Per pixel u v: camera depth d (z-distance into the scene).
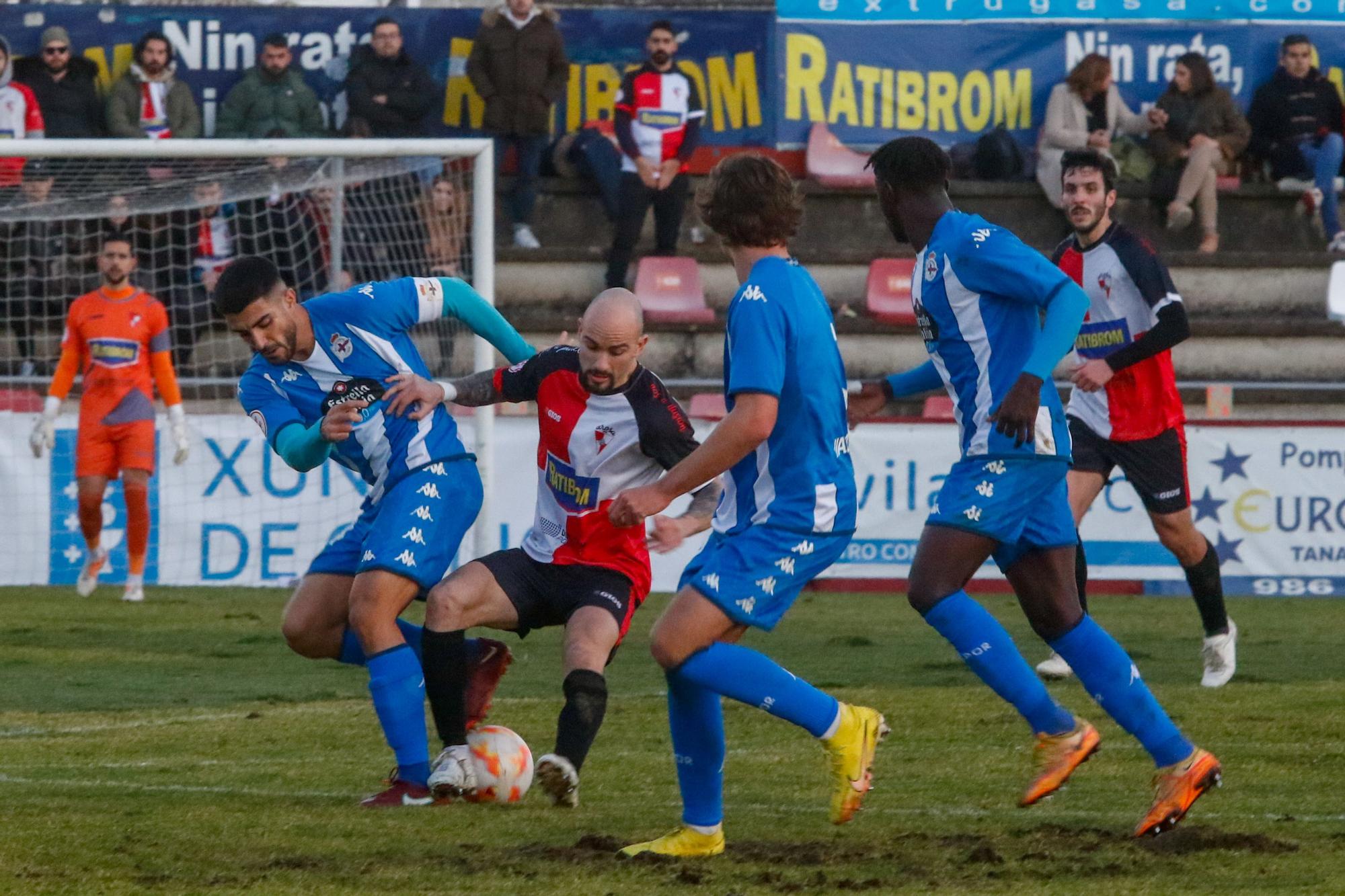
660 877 14.31
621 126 49.44
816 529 14.80
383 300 18.31
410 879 14.17
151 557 40.44
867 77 53.50
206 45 50.50
